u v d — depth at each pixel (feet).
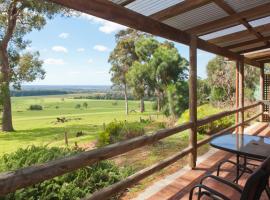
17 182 5.57
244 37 17.28
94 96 392.06
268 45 21.26
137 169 19.24
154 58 89.71
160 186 11.95
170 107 57.57
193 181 12.49
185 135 29.89
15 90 81.61
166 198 10.74
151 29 11.19
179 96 56.44
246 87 69.10
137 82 103.76
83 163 7.36
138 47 115.44
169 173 15.30
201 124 15.30
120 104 261.65
